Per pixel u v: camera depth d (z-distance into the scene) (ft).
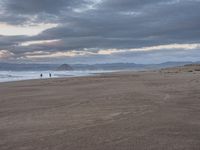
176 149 18.80
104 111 34.22
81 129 25.08
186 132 23.31
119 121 28.09
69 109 36.78
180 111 33.09
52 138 22.24
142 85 74.18
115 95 50.72
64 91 63.41
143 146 19.52
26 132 24.56
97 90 62.85
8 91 66.90
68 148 19.48
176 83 76.74
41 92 62.59
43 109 37.47
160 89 59.93
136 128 24.90
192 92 52.24
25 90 69.00
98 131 24.13
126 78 119.03
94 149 19.12
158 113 32.01
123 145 19.85
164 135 22.38
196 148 18.98
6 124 28.17
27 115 33.17
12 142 21.43
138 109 34.91
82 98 48.08
